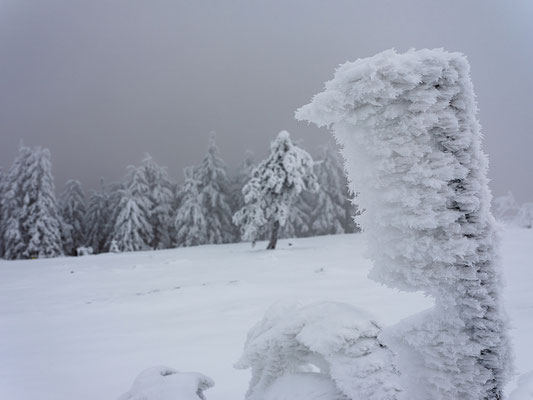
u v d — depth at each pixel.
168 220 39.47
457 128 1.51
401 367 1.63
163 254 22.52
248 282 10.88
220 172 39.72
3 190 35.12
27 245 32.69
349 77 1.44
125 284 12.46
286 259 16.33
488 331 1.56
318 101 1.45
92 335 6.28
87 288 12.05
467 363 1.54
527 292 7.21
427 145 1.48
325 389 1.31
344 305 1.51
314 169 40.00
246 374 3.83
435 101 1.46
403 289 1.56
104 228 41.66
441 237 1.48
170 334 5.97
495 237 1.59
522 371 3.21
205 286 10.54
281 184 22.03
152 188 40.28
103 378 4.11
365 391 1.20
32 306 9.38
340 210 39.53
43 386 3.92
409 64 1.46
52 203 34.22
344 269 12.13
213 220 38.47
